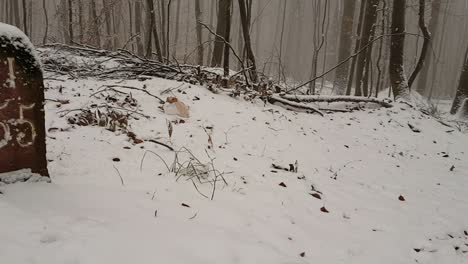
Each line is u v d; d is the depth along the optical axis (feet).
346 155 22.41
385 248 11.80
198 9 71.87
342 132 27.89
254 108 26.76
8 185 10.25
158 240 8.73
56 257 7.40
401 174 20.58
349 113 34.04
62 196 10.33
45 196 10.08
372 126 30.86
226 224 10.73
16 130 10.41
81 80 25.52
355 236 12.19
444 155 26.27
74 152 14.23
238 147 18.83
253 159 17.58
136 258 7.84
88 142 15.35
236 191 13.57
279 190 14.55
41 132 10.87
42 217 8.83
